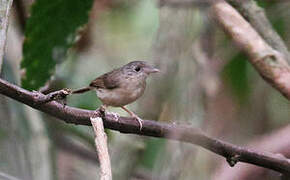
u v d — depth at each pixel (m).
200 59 10.02
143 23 13.77
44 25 7.83
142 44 13.68
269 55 6.98
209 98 10.16
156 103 9.86
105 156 5.06
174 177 9.23
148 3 13.93
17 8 10.26
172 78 9.80
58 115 5.51
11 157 9.12
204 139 5.89
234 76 11.42
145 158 10.24
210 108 10.14
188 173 9.44
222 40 10.84
